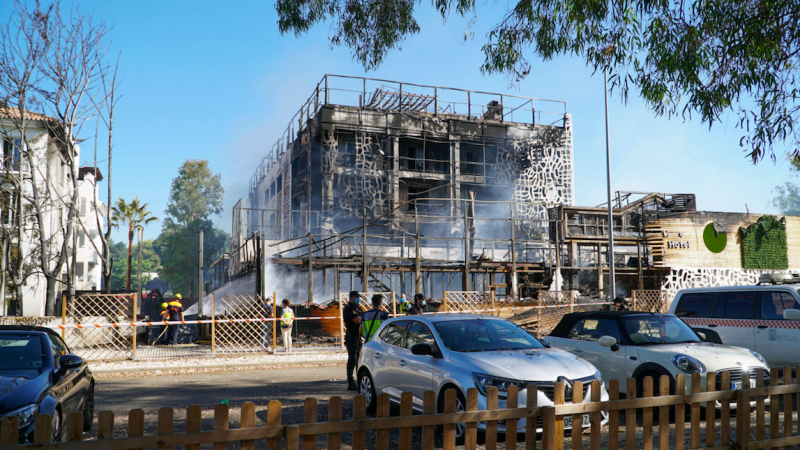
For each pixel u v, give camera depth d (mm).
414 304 16438
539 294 22625
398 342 8211
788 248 28094
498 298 24766
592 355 8906
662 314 9250
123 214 55031
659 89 9750
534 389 4543
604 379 8672
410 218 32688
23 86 21891
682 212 27172
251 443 3682
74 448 3270
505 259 32281
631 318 8891
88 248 45344
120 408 9242
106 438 3361
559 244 28281
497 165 35750
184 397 10273
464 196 35719
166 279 69812
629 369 8328
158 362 15141
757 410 5406
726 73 9406
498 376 6488
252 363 15305
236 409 8891
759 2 8938
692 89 9633
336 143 32406
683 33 9391
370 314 12453
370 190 32688
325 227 31328
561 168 36875
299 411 8633
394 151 33406
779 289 10406
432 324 7797
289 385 11641
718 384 7590
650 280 28062
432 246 32844
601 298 24531
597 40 9938
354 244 30781
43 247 22141
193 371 14414
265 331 18906
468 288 26500
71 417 3318
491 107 36156
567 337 9516
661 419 4984
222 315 21047
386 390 8078
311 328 21531
